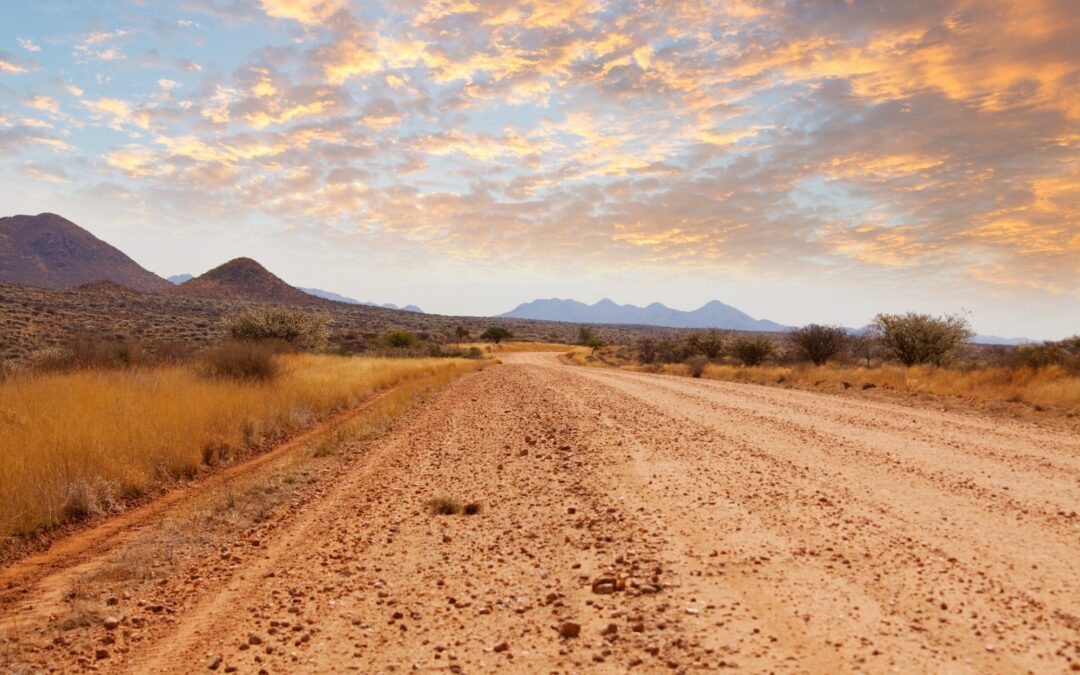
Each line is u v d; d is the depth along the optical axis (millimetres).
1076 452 9344
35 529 7250
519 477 9312
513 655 3869
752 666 3477
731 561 5199
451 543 6402
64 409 11383
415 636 4250
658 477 8422
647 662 3621
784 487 7574
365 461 11305
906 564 4957
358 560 6035
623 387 23359
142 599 5277
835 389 20984
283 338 31734
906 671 3338
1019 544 5332
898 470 8281
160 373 17516
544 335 157750
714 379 29562
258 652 4129
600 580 4895
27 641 4516
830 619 4031
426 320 164750
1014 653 3490
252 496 8766
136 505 8695
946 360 26266
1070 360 21109
